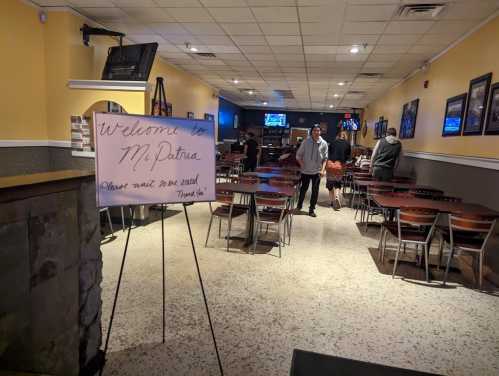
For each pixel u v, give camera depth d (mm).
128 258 3592
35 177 1429
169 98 7832
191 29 5383
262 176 5383
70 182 1520
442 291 3141
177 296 2805
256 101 15289
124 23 5191
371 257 3979
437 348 2268
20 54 4352
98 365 1872
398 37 5207
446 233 3549
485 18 4223
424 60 6422
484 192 3918
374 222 5582
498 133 3674
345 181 8359
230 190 3844
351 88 10172
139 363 1987
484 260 3617
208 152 1760
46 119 4855
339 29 5016
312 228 5172
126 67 4738
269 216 4008
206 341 2223
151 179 1658
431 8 4047
